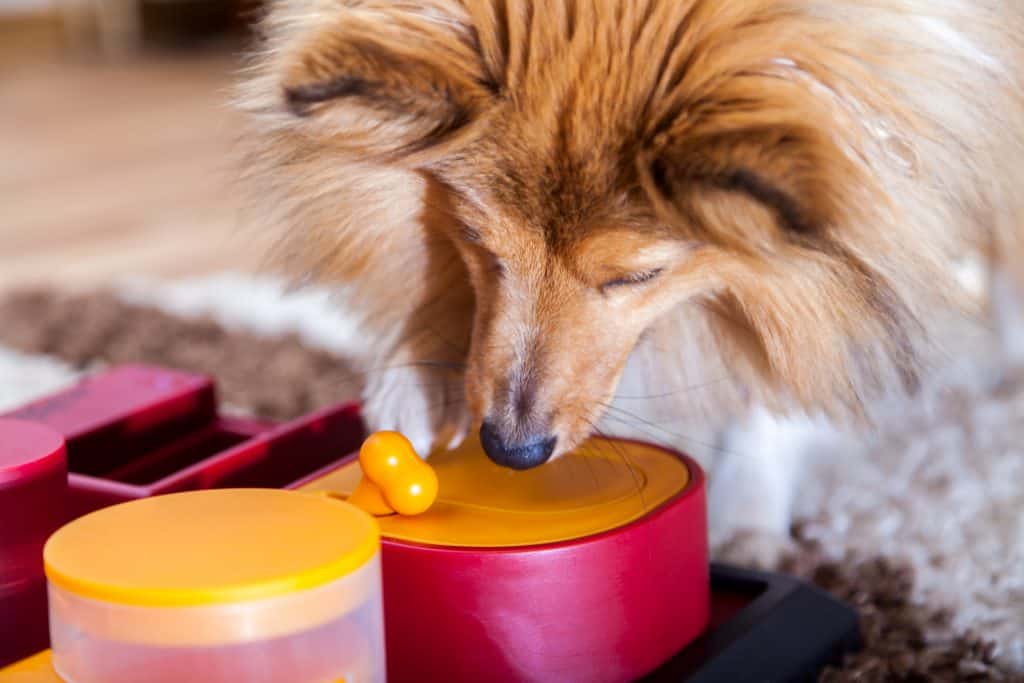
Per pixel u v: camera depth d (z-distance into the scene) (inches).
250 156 84.5
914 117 67.7
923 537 95.9
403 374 88.4
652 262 69.8
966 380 127.3
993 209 83.1
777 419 90.0
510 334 73.3
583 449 77.3
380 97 66.2
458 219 75.6
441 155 69.4
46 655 58.2
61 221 209.0
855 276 74.1
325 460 91.4
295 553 51.9
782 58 64.9
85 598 49.8
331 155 77.0
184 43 380.5
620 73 65.5
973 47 72.8
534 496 70.3
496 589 62.4
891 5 68.7
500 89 68.5
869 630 80.4
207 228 204.2
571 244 69.4
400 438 67.7
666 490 70.8
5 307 154.8
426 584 63.3
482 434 72.8
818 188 58.6
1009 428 116.5
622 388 90.7
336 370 132.2
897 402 115.6
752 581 79.7
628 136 65.3
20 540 65.1
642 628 66.4
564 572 62.7
